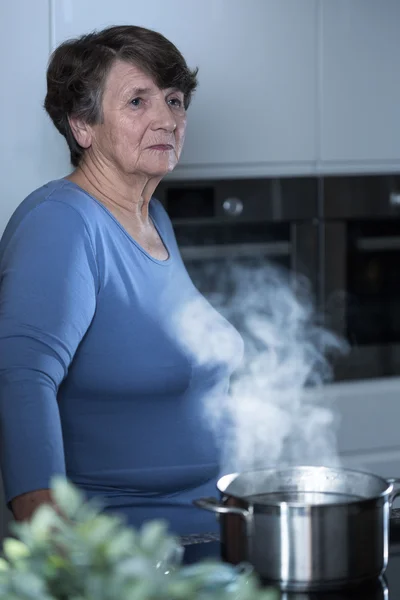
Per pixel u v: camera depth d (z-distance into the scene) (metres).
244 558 1.27
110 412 1.90
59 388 1.88
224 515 1.29
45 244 1.79
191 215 3.10
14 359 1.70
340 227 3.30
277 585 1.25
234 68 3.05
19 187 2.78
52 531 0.89
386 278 3.38
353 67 3.22
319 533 1.24
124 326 1.88
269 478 1.42
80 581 0.78
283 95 3.13
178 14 2.94
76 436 1.90
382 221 3.35
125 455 1.91
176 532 1.92
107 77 1.96
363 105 3.25
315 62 3.16
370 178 3.31
